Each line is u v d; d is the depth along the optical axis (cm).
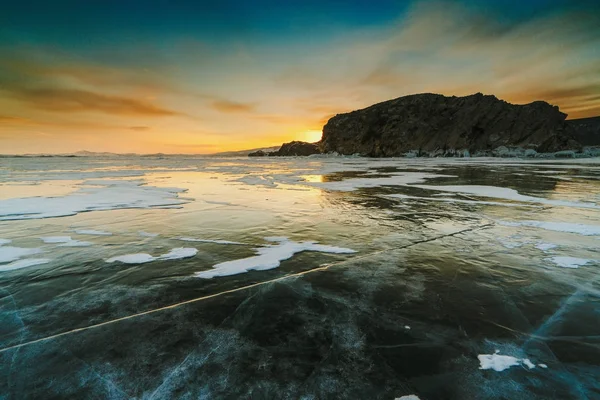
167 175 2577
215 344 323
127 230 785
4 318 374
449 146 6788
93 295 436
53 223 850
